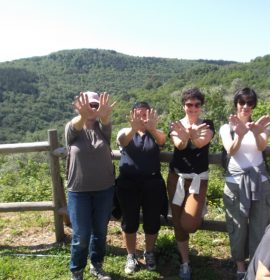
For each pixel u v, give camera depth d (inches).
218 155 158.4
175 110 421.7
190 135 139.7
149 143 149.6
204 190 147.4
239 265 147.3
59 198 184.9
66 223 191.9
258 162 140.3
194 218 142.8
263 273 75.7
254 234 140.6
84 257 146.9
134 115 143.2
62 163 279.0
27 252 179.6
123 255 175.2
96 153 141.2
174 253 168.6
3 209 185.3
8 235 200.8
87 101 133.1
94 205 146.7
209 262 167.3
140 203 154.0
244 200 138.5
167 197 156.9
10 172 385.7
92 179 141.1
